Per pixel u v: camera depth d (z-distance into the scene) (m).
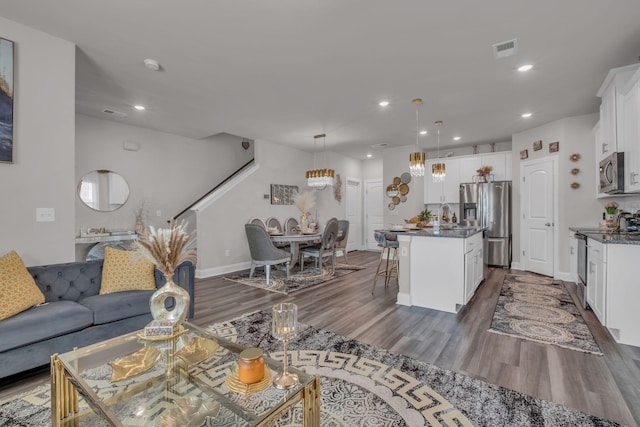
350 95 3.72
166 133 5.69
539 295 3.85
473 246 3.72
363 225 8.60
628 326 2.45
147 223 5.38
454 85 3.44
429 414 1.65
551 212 4.87
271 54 2.76
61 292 2.41
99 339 2.24
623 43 2.57
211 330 2.81
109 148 4.93
